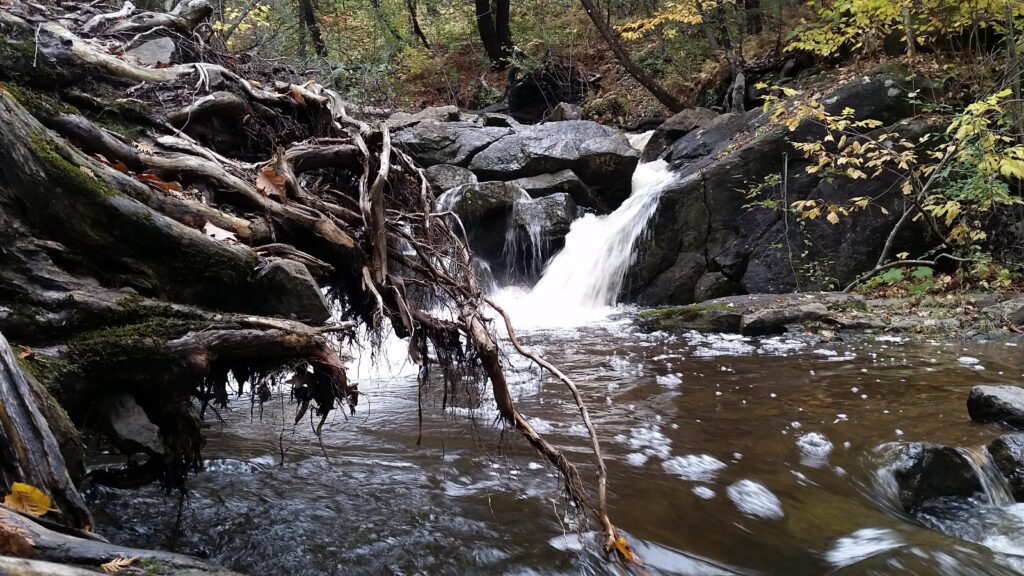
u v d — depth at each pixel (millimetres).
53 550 1609
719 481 3924
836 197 9734
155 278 2688
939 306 8219
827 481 3996
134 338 2479
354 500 3488
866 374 6035
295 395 3076
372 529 3168
